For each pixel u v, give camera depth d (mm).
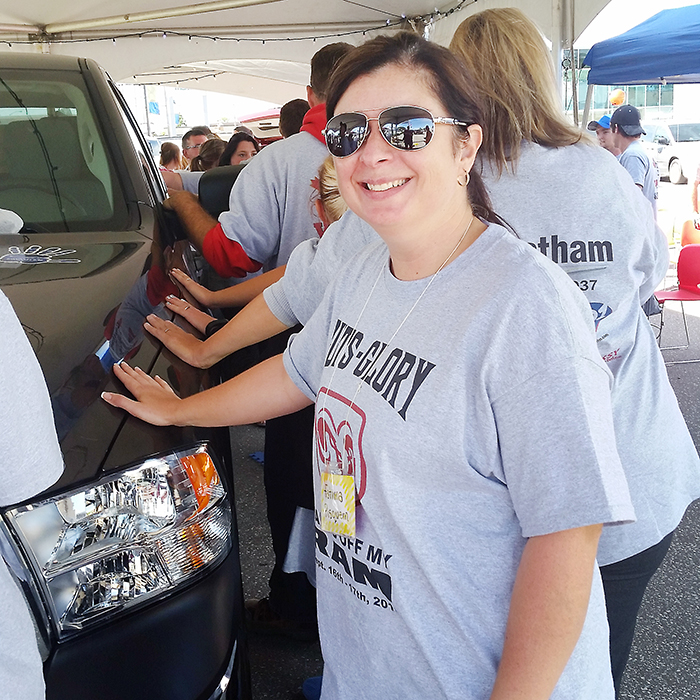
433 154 982
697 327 6316
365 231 1552
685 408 4344
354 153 1004
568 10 5395
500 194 1328
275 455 2020
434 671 1040
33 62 2535
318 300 1640
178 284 2033
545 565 901
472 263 995
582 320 944
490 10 1365
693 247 5387
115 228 2160
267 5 7828
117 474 1202
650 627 2363
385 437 996
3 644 840
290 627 2223
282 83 12062
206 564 1261
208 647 1228
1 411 782
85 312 1519
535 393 899
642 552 1444
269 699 2002
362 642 1121
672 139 16875
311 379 1348
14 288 1595
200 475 1302
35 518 1106
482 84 1292
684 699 2039
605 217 1325
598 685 1050
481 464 961
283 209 2215
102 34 8461
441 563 1008
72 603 1130
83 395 1294
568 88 5746
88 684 1116
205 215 2387
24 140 2312
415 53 989
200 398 1410
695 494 1577
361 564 1083
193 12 7918
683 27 5594
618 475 884
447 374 952
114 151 2352
